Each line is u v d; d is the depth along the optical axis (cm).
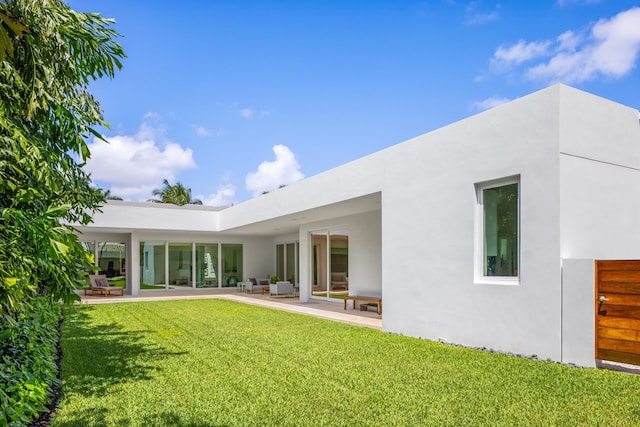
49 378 500
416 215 865
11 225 369
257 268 2422
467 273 752
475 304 736
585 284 591
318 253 1694
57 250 297
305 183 1293
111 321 1107
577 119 650
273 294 1953
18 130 363
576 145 644
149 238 2158
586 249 649
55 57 441
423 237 846
